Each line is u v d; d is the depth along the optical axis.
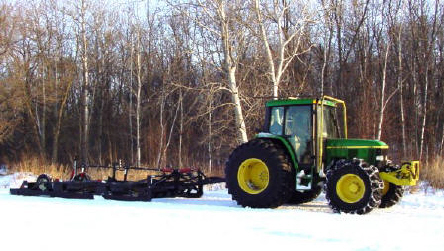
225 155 23.64
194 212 9.22
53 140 34.88
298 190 10.21
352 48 26.97
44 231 7.42
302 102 10.09
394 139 22.75
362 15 26.39
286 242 6.45
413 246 6.14
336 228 7.41
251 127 16.66
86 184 12.09
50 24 33.09
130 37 30.44
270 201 9.76
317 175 9.84
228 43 15.54
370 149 9.69
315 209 9.93
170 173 11.80
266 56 15.97
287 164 9.87
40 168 21.52
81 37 31.30
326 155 10.09
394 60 27.91
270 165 9.80
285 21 17.34
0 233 7.30
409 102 25.77
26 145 34.72
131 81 29.59
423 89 26.45
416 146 21.16
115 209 9.73
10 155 35.19
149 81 31.33
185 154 27.92
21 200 11.57
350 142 9.90
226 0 15.48
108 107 36.06
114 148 35.62
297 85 19.41
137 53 28.31
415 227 7.50
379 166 9.65
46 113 35.75
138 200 11.41
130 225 7.84
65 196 12.21
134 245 6.40
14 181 19.08
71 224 8.00
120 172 17.55
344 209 9.05
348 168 9.12
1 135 30.73
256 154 9.99
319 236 6.80
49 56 33.25
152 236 6.94
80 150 34.34
